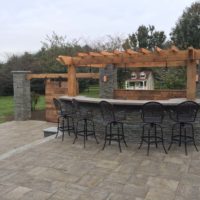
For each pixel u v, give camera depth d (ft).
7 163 13.73
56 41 63.67
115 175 11.90
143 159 13.93
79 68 44.57
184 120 14.97
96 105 17.98
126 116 16.93
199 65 24.18
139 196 9.92
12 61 60.90
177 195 9.95
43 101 50.67
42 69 56.49
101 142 17.56
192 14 55.88
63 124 19.35
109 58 19.90
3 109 42.37
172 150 15.35
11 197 9.98
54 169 12.77
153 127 15.96
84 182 11.23
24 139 23.90
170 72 39.24
